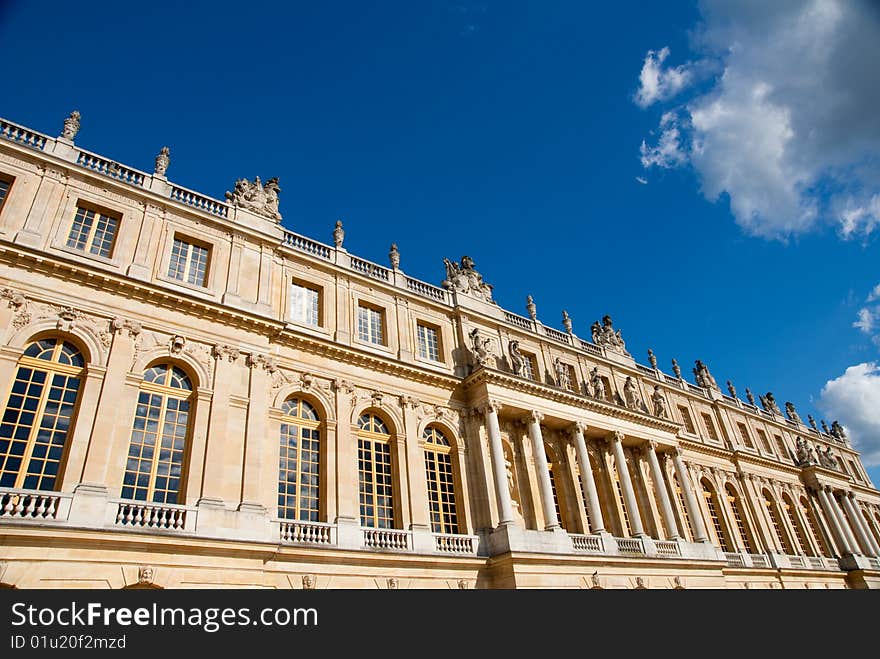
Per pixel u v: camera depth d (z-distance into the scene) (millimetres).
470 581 29875
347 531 27625
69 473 21734
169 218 29312
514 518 34562
